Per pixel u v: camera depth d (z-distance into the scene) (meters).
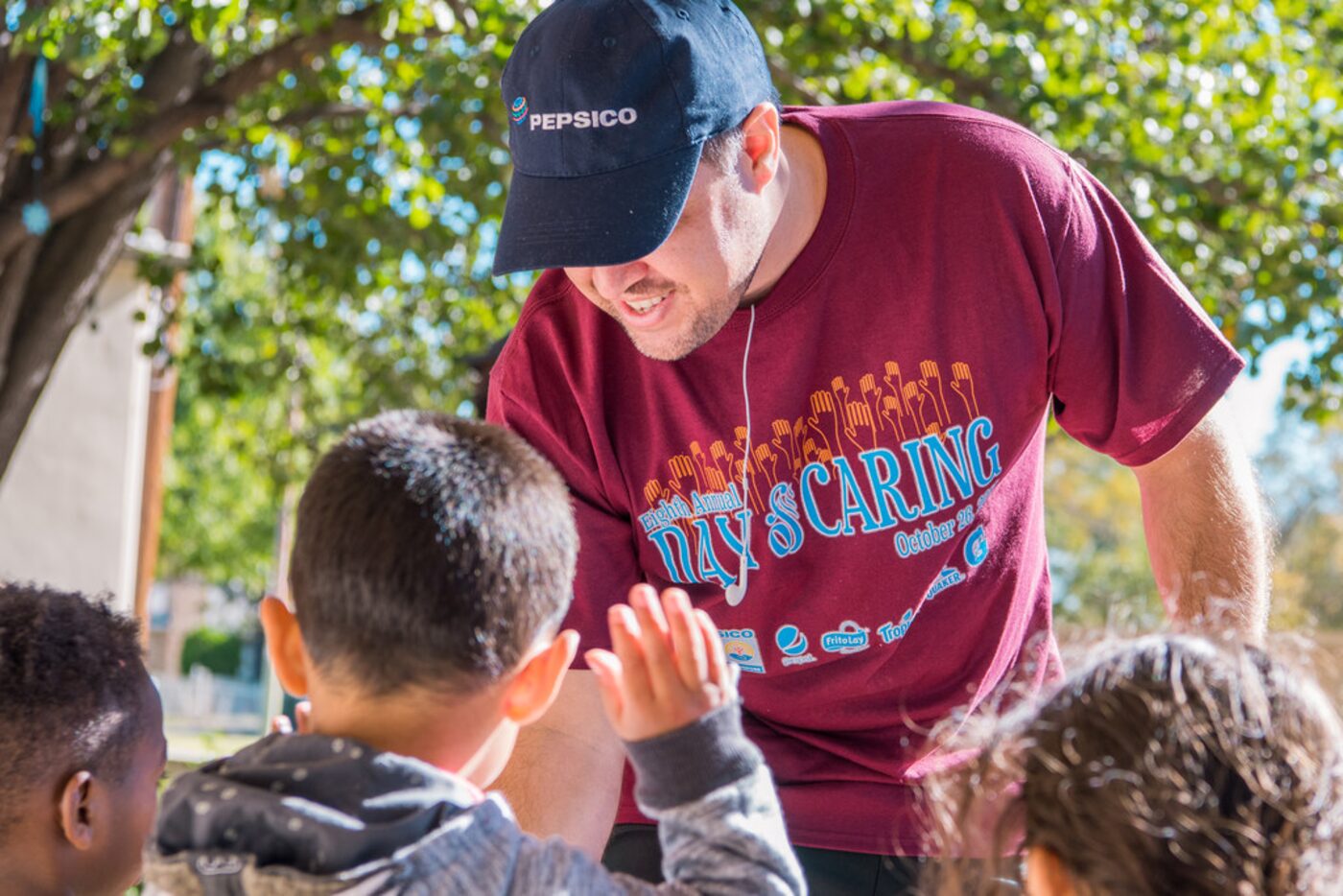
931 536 2.32
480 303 9.34
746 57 2.16
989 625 2.36
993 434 2.31
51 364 7.32
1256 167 7.70
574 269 2.15
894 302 2.28
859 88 7.49
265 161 8.77
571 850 1.61
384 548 1.62
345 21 6.93
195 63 7.34
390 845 1.52
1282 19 8.05
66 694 2.02
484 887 1.54
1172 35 7.77
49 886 2.02
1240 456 2.37
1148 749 1.46
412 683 1.62
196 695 27.17
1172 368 2.31
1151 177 7.62
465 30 6.34
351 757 1.56
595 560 2.40
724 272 2.13
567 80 2.05
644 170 2.04
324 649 1.65
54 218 7.06
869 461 2.32
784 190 2.24
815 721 2.38
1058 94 7.27
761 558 2.36
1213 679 1.51
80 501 12.72
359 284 8.98
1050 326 2.29
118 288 12.73
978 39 7.38
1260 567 2.33
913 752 2.33
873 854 2.32
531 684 1.72
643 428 2.40
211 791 1.55
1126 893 1.43
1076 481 28.62
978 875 1.70
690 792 1.60
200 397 10.11
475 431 1.79
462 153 7.53
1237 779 1.45
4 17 6.20
